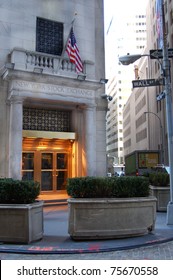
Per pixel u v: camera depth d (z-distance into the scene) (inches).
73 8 732.7
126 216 331.0
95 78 727.1
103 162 700.0
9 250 283.7
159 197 517.0
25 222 308.8
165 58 430.9
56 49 705.6
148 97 2529.5
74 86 657.6
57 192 693.9
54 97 634.2
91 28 746.8
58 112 718.5
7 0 650.8
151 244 309.4
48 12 701.3
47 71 628.4
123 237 329.4
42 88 623.5
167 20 1694.1
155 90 2201.0
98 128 704.4
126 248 291.9
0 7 641.0
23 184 318.3
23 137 652.7
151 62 2268.7
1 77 620.1
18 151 589.6
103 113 715.4
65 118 725.9
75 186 329.1
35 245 301.1
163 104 1924.2
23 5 668.7
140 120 2945.4
